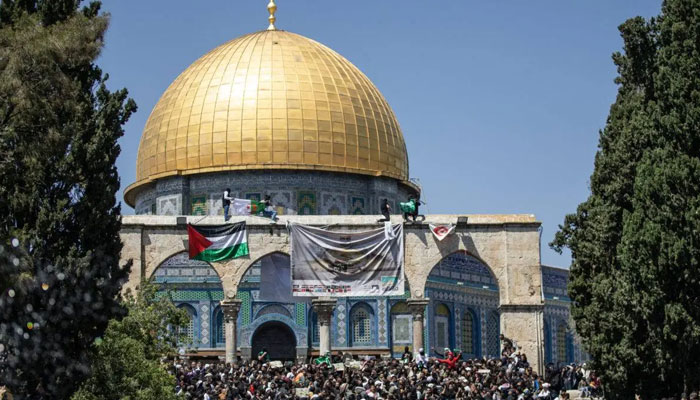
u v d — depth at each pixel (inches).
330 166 2930.6
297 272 2379.4
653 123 1797.5
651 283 1696.6
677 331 1678.2
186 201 2957.7
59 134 1496.1
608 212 1877.5
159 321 2006.6
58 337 1478.8
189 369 2204.7
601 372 1843.0
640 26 1925.4
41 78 1476.4
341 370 2167.8
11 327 1430.9
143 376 1644.9
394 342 3149.6
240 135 2918.3
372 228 2415.1
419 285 2402.8
